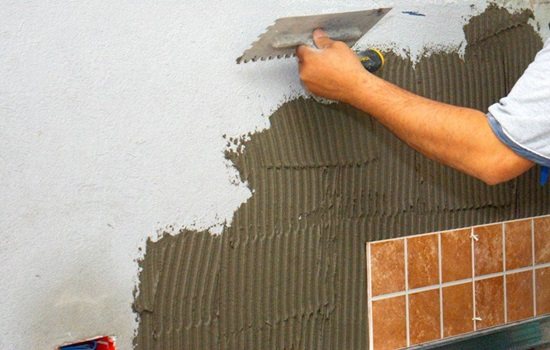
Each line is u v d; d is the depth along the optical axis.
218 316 1.30
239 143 1.30
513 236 1.68
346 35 1.31
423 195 1.54
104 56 1.15
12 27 1.07
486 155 1.13
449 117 1.16
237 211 1.31
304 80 1.29
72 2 1.11
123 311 1.20
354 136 1.44
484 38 1.62
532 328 1.72
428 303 1.55
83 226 1.15
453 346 1.58
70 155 1.13
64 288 1.14
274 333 1.37
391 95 1.22
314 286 1.41
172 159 1.23
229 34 1.27
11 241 1.09
